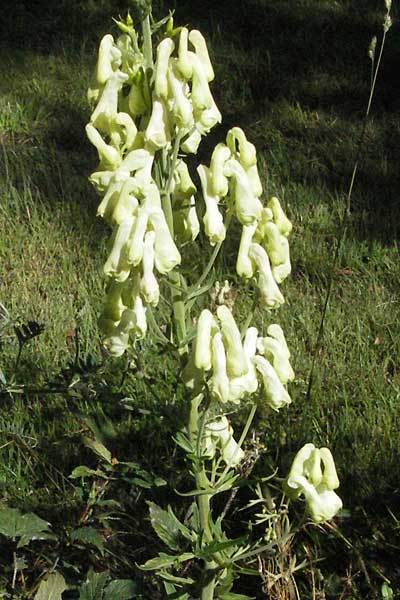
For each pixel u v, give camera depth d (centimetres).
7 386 336
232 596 278
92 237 611
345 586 349
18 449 407
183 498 378
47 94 830
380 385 464
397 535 377
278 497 379
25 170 703
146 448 405
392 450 418
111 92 250
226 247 590
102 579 287
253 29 962
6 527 298
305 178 684
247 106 824
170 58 251
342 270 586
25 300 532
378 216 640
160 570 306
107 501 333
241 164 259
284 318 514
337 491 399
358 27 955
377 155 734
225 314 252
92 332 500
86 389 330
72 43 934
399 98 832
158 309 489
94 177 251
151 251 241
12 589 325
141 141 250
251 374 260
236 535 380
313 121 791
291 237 618
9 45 933
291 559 319
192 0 1005
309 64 893
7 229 620
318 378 469
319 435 429
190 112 245
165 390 430
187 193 260
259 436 414
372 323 527
